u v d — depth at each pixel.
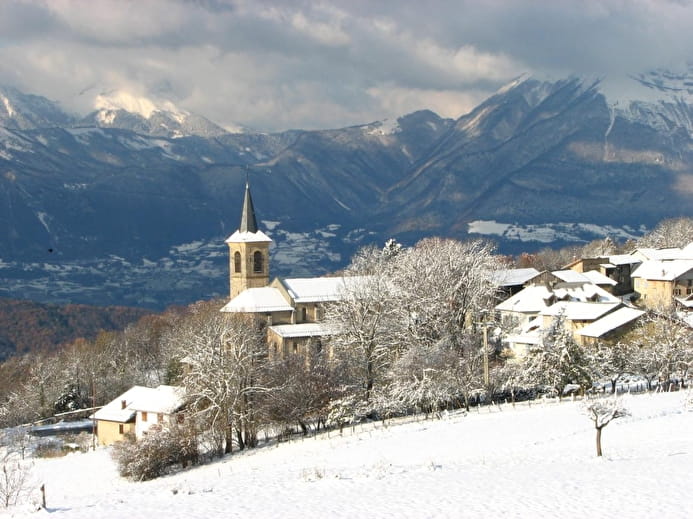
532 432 72.19
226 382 89.75
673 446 58.84
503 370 99.25
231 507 47.25
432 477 51.91
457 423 81.81
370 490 49.00
